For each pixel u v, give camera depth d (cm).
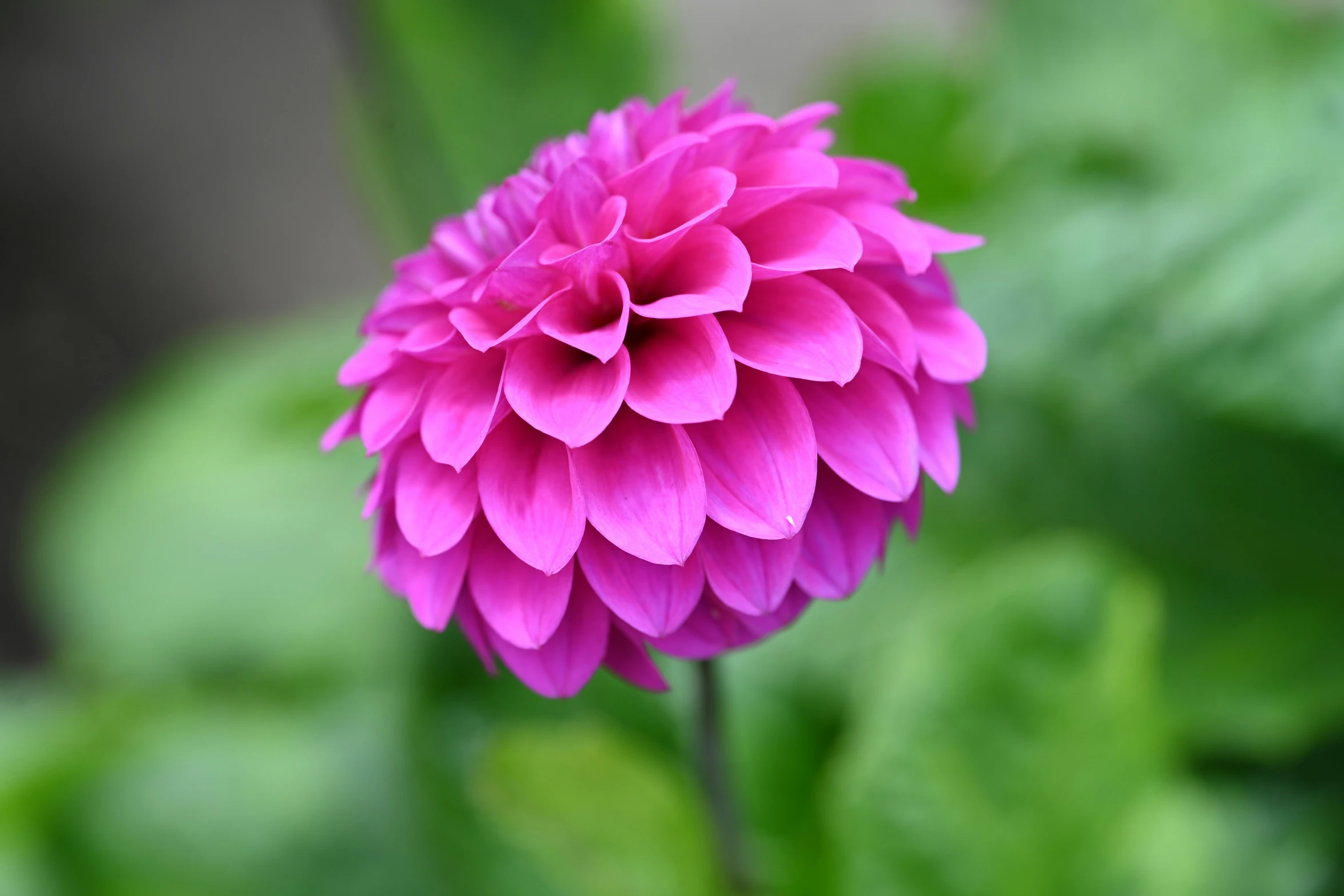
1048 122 77
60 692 88
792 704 66
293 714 76
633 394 46
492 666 49
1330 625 63
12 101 154
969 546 66
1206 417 61
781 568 46
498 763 58
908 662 59
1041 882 58
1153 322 62
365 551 85
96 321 137
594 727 65
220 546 88
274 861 69
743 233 48
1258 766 65
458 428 46
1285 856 63
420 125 78
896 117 86
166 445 97
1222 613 63
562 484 47
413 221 78
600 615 48
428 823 67
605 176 48
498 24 77
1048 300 64
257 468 92
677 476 46
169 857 70
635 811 59
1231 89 73
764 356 46
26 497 125
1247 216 62
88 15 162
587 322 48
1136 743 58
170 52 159
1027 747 58
